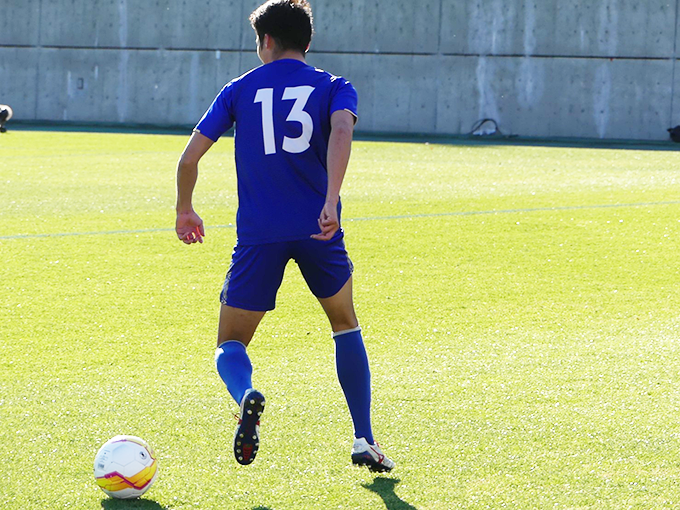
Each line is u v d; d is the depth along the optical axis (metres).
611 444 11.51
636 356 16.14
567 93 108.00
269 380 14.61
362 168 56.38
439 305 20.48
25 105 117.06
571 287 22.44
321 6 111.88
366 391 10.34
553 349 16.67
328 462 10.88
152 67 115.06
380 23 110.94
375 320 19.06
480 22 108.88
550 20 107.44
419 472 10.54
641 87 106.50
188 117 115.06
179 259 25.88
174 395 13.80
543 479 10.30
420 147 80.94
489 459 10.97
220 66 114.00
